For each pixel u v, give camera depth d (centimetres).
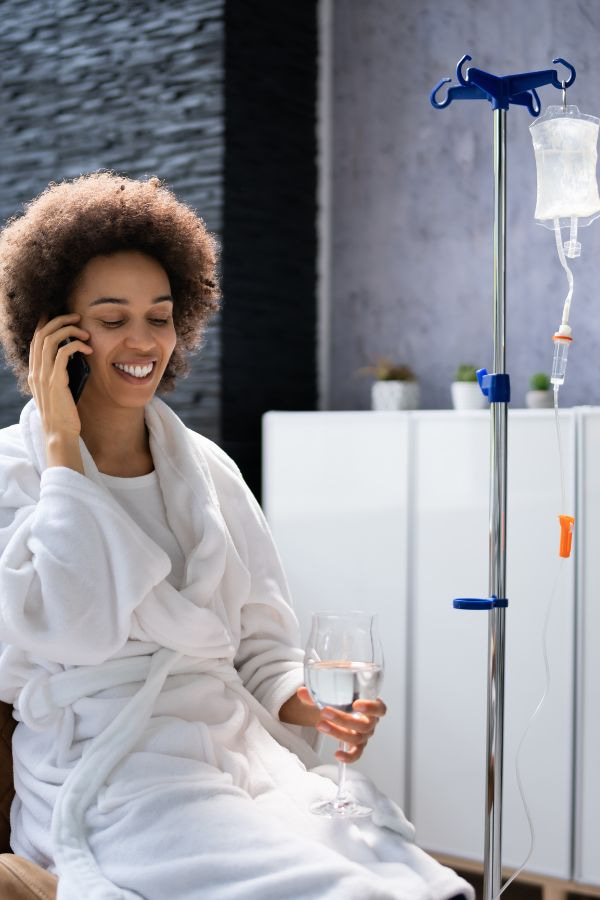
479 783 277
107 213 169
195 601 166
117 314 168
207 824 140
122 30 338
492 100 165
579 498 266
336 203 356
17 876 140
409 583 290
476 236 329
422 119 339
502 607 163
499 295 163
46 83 353
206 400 322
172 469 175
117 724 152
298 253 349
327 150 357
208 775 150
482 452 280
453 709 282
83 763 149
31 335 178
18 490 162
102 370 168
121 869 138
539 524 271
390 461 294
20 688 160
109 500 156
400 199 343
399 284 343
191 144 326
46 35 353
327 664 138
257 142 333
